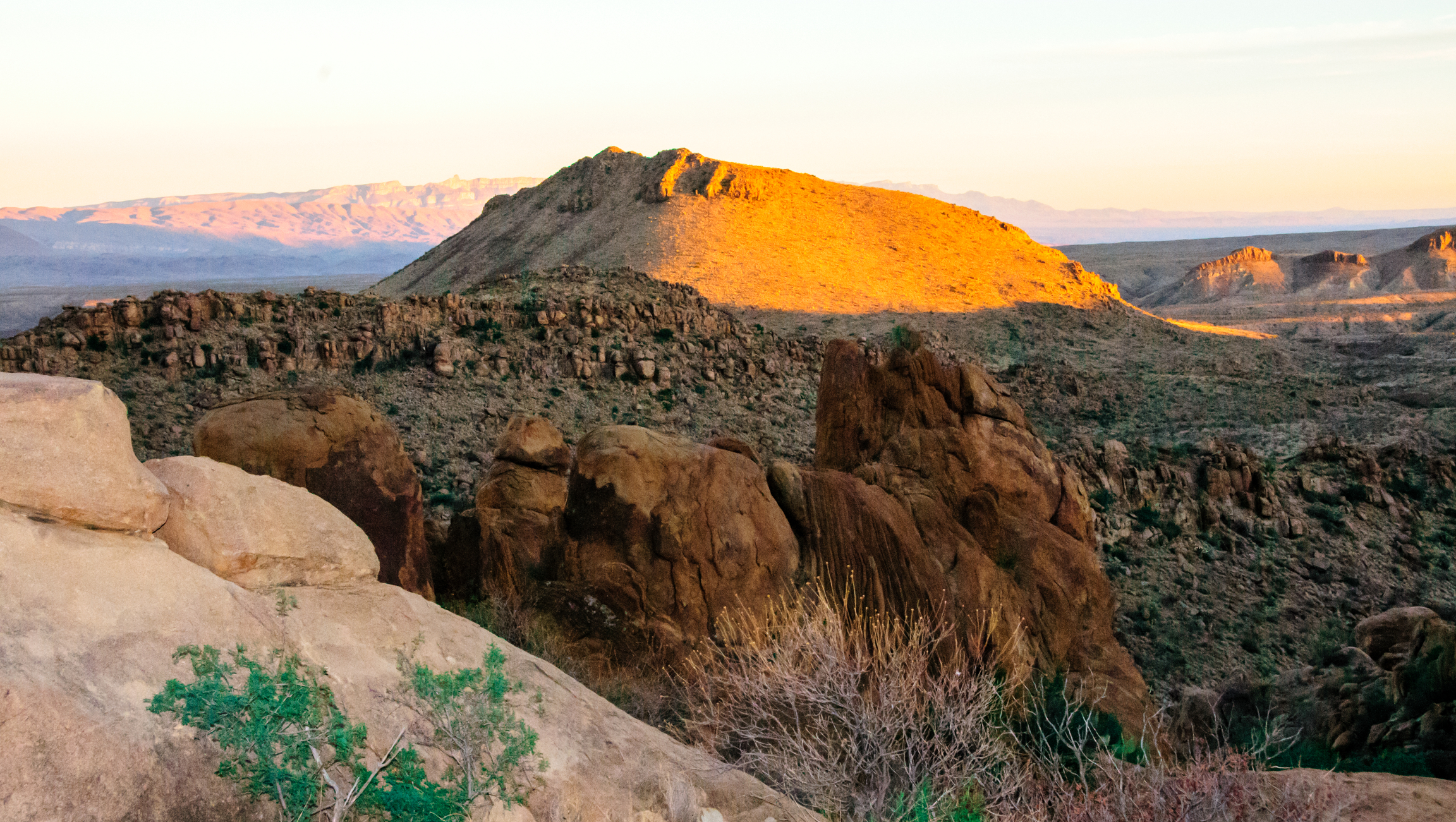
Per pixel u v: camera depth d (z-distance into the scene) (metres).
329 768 5.60
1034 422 81.56
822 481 14.66
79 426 5.79
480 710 6.12
